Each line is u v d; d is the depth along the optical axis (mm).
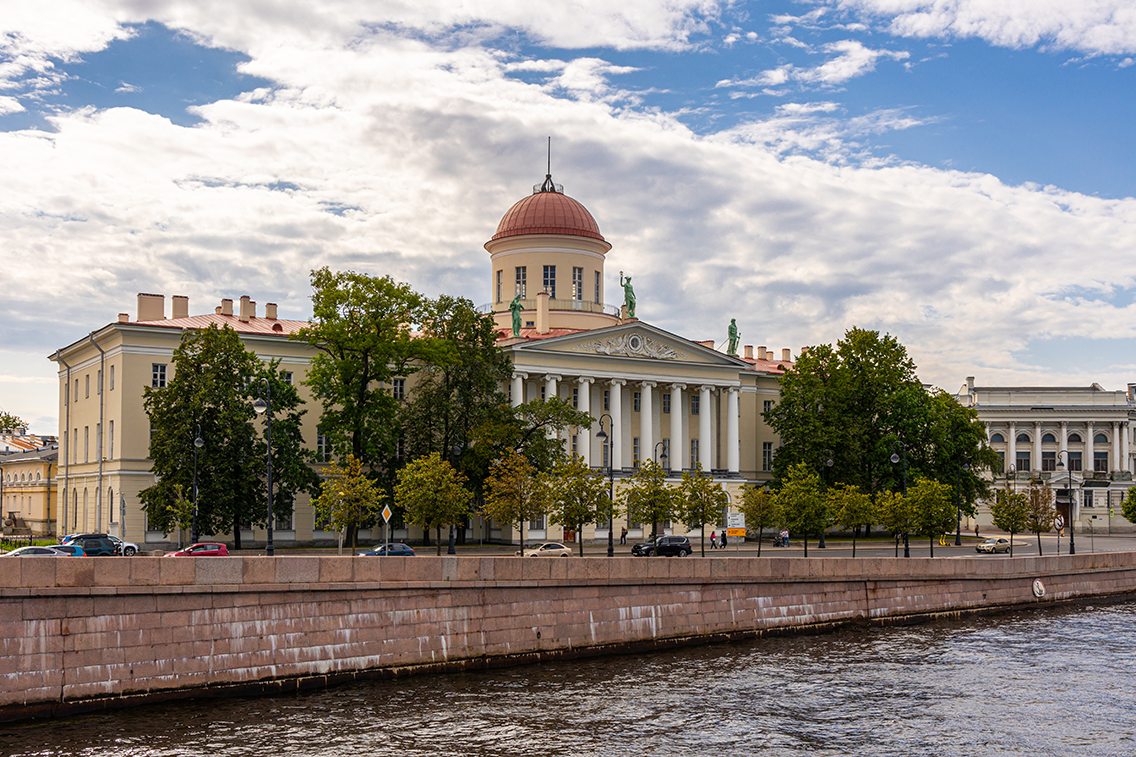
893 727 29719
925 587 49094
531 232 90562
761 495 67062
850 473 84938
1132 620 49750
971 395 129125
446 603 34781
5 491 107250
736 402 92125
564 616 37562
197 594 29781
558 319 89875
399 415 74438
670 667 36812
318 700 30625
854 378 87750
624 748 27234
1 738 25844
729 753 27078
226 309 79938
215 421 62625
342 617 32469
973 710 31703
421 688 32531
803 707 31781
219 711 29000
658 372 87438
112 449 70562
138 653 28797
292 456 65750
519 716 29844
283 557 31328
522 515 58094
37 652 27312
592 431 84625
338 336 67750
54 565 27578
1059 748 27984
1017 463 125438
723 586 42219
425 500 56188
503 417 72812
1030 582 53969
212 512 62438
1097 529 116750
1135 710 31922
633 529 83500
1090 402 124562
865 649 41031
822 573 45312
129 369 69250
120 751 25344
